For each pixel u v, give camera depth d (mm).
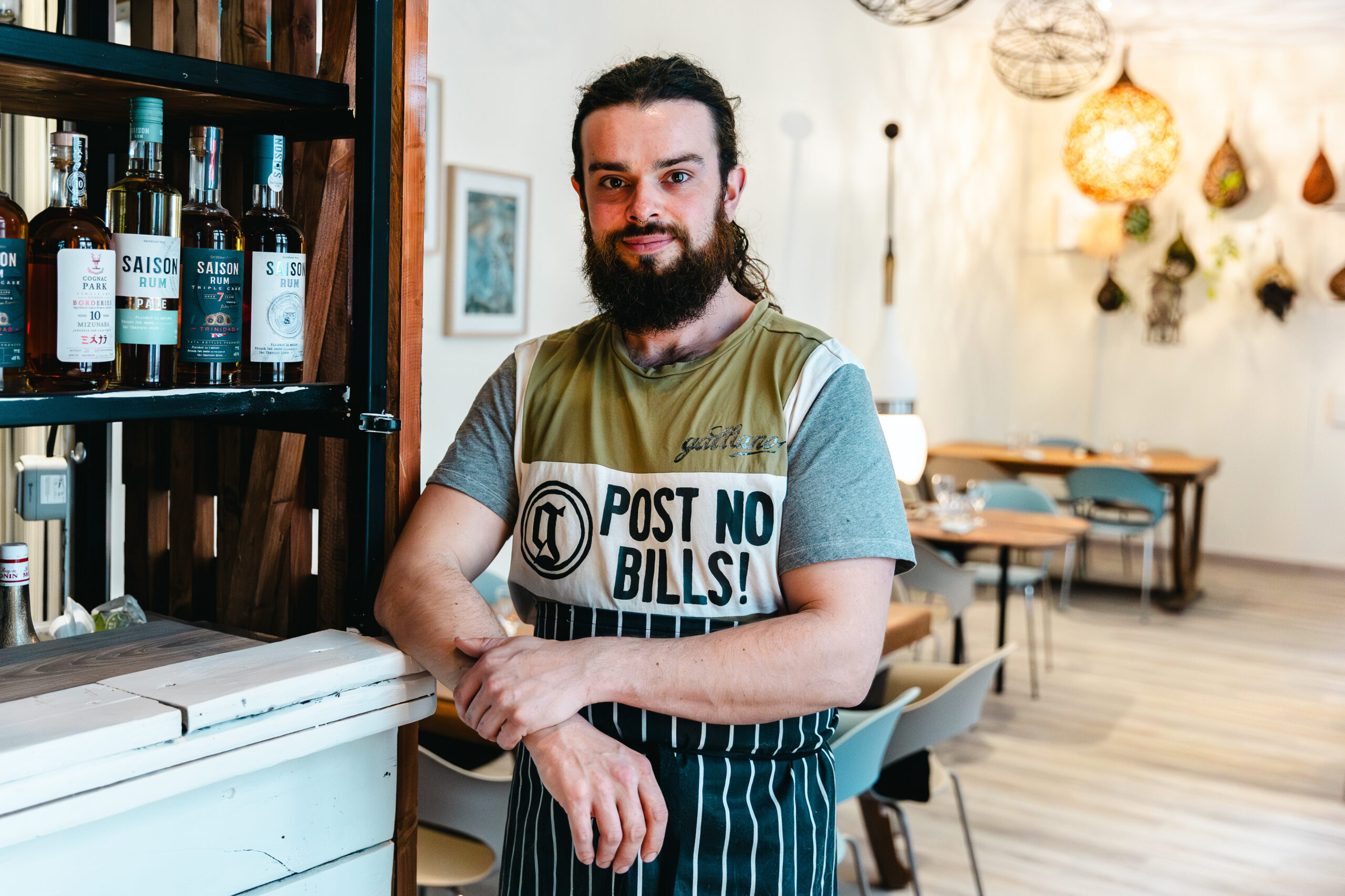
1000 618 4801
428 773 1997
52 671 1140
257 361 1188
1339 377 7285
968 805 3666
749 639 1116
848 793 2172
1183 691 4922
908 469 3287
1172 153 6035
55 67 983
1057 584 7016
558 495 1249
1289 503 7492
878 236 6410
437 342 3947
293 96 1164
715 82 1228
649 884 1180
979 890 2664
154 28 1324
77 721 935
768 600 1198
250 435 1387
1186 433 7805
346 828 1182
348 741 1122
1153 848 3373
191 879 1032
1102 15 6457
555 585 1246
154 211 1105
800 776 1237
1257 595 6828
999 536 4758
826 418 1191
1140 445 6840
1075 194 7906
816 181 5828
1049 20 6422
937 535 4750
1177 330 7762
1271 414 7516
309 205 1300
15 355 1014
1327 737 4367
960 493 5797
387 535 1284
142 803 942
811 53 5707
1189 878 3191
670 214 1189
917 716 2414
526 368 1326
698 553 1188
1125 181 6059
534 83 4234
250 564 1386
